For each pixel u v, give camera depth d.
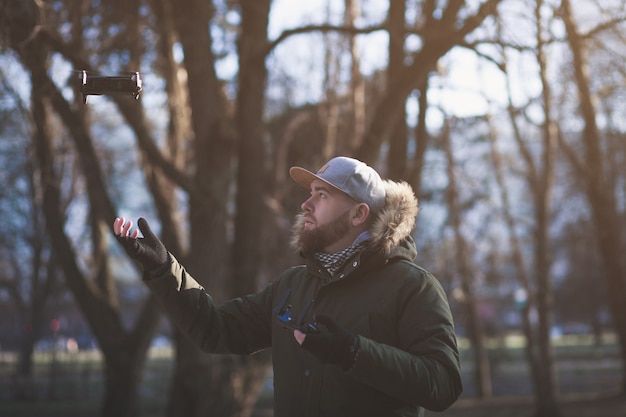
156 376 37.22
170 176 14.38
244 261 16.44
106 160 24.08
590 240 36.31
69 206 25.75
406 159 16.86
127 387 18.75
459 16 14.32
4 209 29.95
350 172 3.08
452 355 2.82
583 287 52.75
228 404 14.82
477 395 33.47
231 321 3.28
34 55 11.34
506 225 33.47
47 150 16.84
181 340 14.88
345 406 2.90
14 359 44.12
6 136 20.80
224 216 15.01
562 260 54.56
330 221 3.08
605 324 63.06
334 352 2.61
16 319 45.72
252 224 16.55
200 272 14.75
